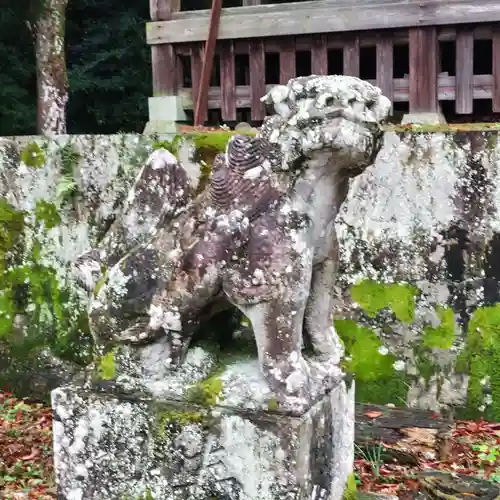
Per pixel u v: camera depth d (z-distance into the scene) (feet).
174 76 16.48
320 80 6.51
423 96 14.35
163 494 7.29
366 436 11.14
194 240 7.00
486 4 13.58
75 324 14.52
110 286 7.39
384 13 14.32
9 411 14.01
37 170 14.49
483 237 12.00
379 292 12.67
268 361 6.95
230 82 16.11
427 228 12.30
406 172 12.30
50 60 22.24
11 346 15.17
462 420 12.43
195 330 7.40
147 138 13.39
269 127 6.86
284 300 6.79
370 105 6.57
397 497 9.34
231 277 6.82
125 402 7.40
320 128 6.39
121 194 13.75
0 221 14.97
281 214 6.78
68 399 7.68
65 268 14.49
